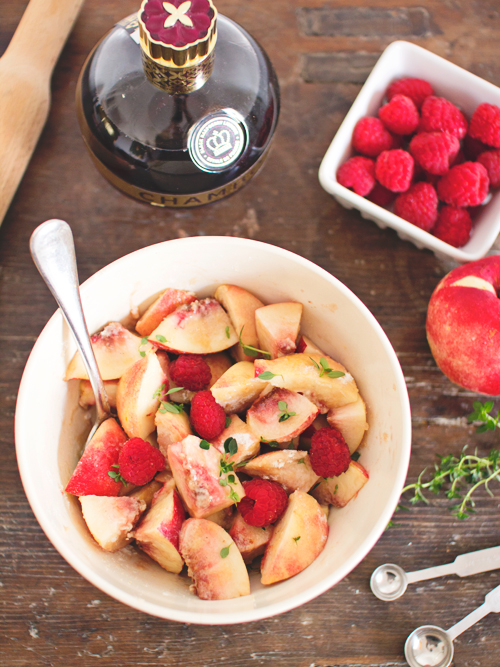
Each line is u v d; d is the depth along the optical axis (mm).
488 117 516
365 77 562
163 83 428
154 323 475
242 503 439
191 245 445
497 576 515
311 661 503
